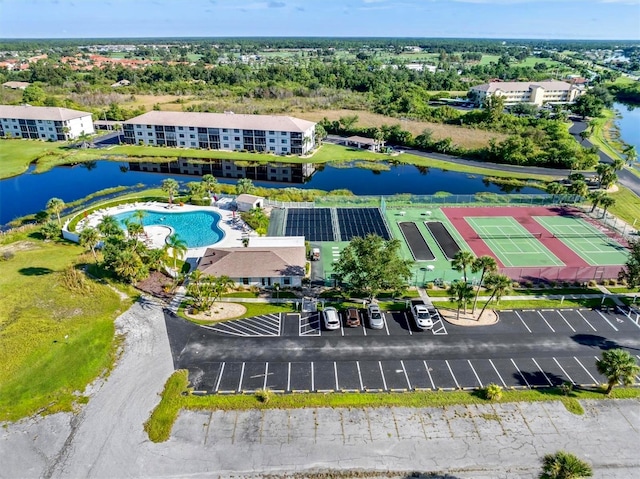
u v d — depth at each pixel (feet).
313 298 214.48
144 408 150.71
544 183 399.65
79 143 509.35
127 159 463.83
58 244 269.23
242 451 136.15
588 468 113.09
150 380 162.50
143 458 133.39
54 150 480.64
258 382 162.61
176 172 432.25
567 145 465.88
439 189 390.01
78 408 150.61
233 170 440.86
